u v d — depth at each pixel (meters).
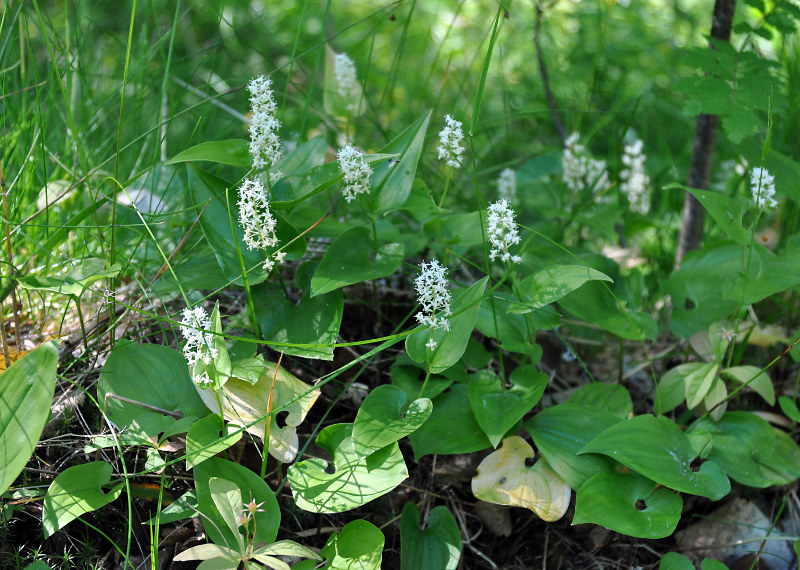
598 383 0.68
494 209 0.62
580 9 1.15
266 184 0.65
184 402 0.62
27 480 0.61
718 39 0.74
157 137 0.70
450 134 0.63
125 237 0.71
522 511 0.65
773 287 0.66
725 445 0.65
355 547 0.59
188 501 0.60
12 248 0.68
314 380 0.67
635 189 0.79
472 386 0.64
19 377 0.57
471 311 0.62
